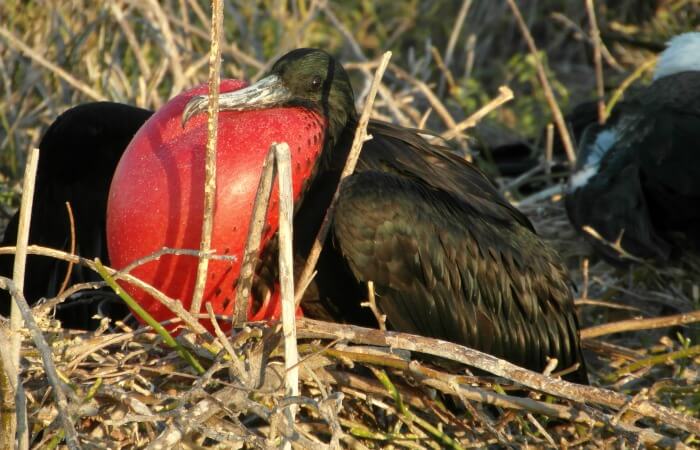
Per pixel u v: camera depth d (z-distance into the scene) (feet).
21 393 18.97
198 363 21.27
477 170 27.94
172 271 21.90
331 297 24.59
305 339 23.27
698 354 25.70
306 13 45.19
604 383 27.12
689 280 32.24
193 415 19.84
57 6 37.29
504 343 25.88
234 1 46.78
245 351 21.50
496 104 29.63
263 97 23.67
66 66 36.73
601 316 31.68
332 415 19.63
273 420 19.74
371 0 51.13
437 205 24.56
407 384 23.47
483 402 22.84
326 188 24.47
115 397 20.66
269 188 20.48
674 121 32.45
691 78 34.45
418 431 22.79
